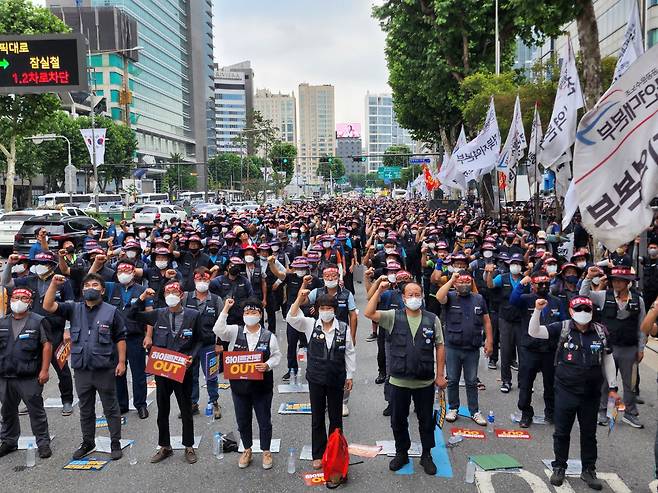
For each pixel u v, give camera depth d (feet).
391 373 20.48
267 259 35.24
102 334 21.71
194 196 306.14
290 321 21.18
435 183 124.67
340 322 21.11
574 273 26.66
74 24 324.80
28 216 78.18
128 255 33.65
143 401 25.99
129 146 250.16
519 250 41.06
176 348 21.61
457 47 94.63
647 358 33.14
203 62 483.92
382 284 20.58
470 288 25.21
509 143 59.47
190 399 21.57
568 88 43.73
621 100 21.08
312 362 20.94
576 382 19.34
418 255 53.62
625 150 21.09
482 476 20.15
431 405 20.56
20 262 28.86
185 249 38.58
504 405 27.35
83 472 20.67
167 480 20.03
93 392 22.12
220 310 26.68
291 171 378.32
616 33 120.16
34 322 21.80
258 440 23.35
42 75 50.83
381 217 73.36
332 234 48.47
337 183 579.48
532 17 46.03
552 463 20.12
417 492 19.12
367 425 24.81
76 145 203.72
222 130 622.13
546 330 21.81
